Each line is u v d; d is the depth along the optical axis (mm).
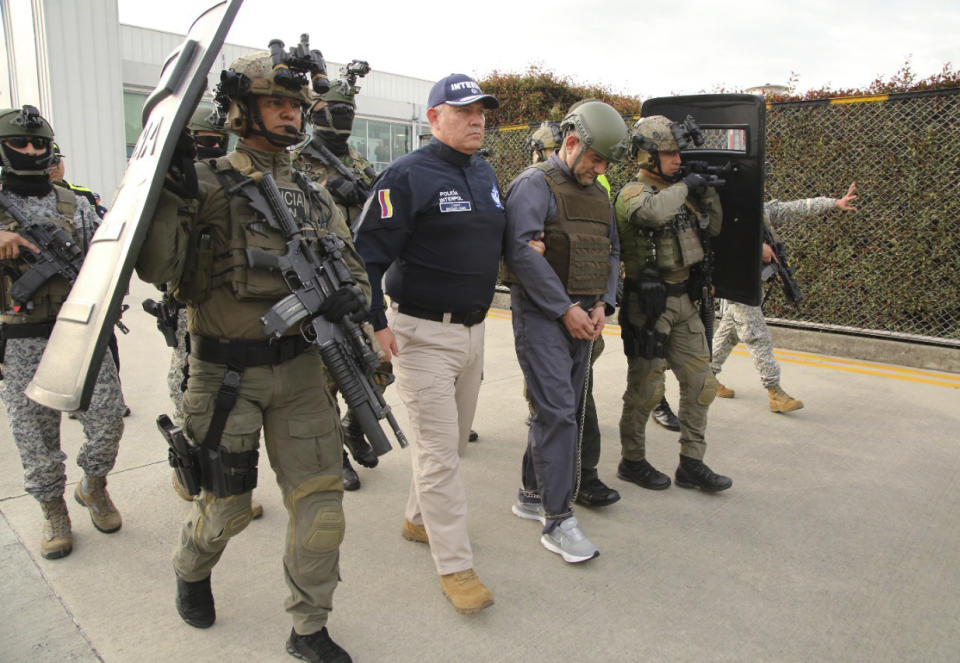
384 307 2471
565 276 2828
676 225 3246
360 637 2312
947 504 3396
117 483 3461
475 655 2234
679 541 3014
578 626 2398
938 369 5867
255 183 2002
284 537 2961
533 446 2895
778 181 6527
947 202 5676
